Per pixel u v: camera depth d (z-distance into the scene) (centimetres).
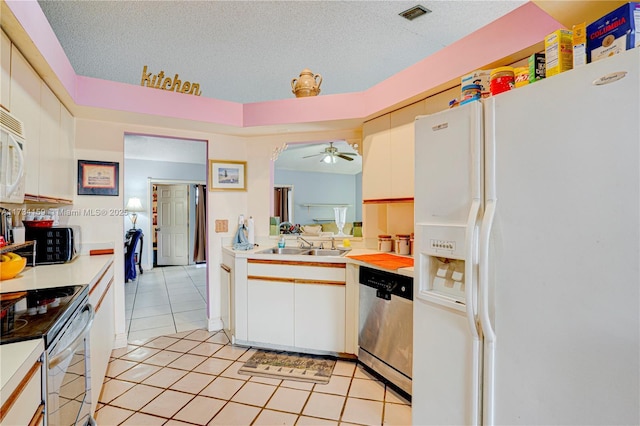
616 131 90
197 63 305
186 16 233
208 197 328
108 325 239
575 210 98
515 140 114
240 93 379
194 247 746
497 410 120
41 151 184
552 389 104
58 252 227
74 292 146
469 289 125
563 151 101
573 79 99
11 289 151
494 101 121
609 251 91
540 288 106
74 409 129
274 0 219
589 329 95
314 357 264
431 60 209
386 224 299
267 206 342
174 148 565
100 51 278
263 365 250
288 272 268
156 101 261
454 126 138
